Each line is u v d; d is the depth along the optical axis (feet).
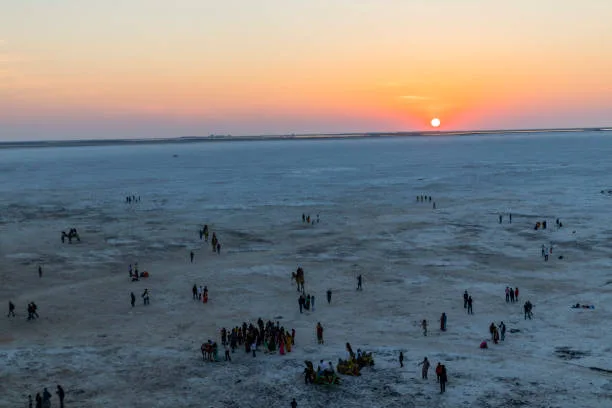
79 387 96.02
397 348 112.37
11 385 96.58
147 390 95.04
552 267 173.37
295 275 160.35
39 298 150.71
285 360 107.14
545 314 130.00
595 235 216.74
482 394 90.27
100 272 177.68
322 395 92.38
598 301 138.21
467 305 137.80
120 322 131.54
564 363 101.40
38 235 237.45
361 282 161.27
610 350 106.63
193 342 118.32
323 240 221.87
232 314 136.77
